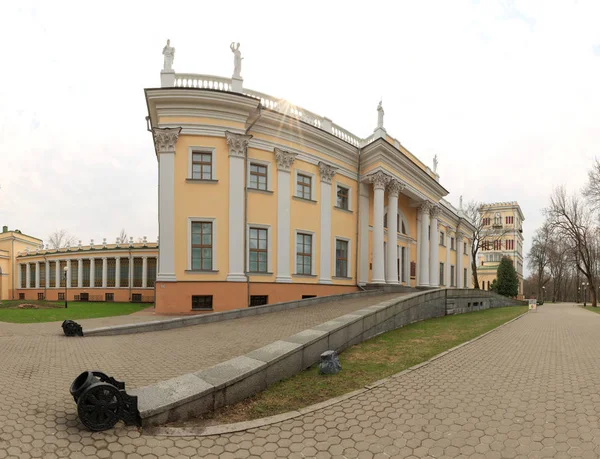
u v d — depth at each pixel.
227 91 18.70
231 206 18.97
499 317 17.67
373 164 25.72
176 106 18.77
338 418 4.66
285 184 21.39
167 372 6.75
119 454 3.71
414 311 13.88
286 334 10.50
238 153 19.22
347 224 25.14
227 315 14.09
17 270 47.59
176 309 17.97
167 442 3.98
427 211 32.31
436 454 3.74
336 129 25.44
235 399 5.20
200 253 18.77
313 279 22.36
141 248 36.09
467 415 4.70
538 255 68.88
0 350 8.42
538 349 9.10
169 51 19.38
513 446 3.86
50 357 7.85
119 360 7.71
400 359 7.62
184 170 18.64
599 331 13.36
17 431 4.02
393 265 25.98
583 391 5.62
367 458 3.69
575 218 42.53
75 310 21.27
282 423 4.52
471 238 51.78
